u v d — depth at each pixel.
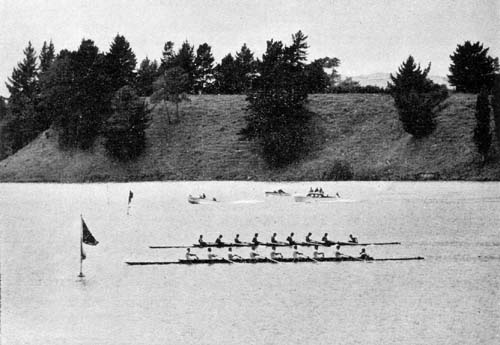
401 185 148.25
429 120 166.38
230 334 42.38
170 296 51.34
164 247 72.94
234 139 184.88
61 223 94.56
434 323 44.16
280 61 185.12
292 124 178.12
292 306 47.47
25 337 41.69
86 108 188.12
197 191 143.62
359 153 172.25
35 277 57.94
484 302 48.22
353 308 47.53
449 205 109.25
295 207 111.38
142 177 176.00
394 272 58.47
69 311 47.22
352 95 199.62
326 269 60.28
